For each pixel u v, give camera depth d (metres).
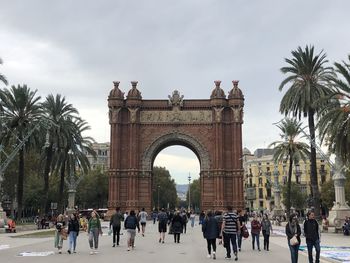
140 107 105.94
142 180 103.69
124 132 105.69
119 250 33.28
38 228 73.19
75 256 28.83
